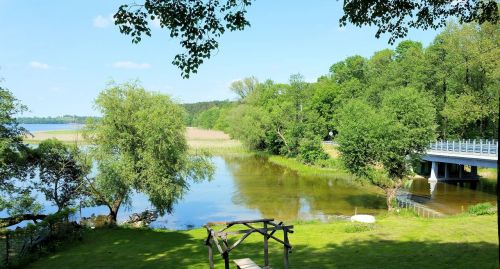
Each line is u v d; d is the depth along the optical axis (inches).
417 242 716.0
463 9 522.9
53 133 5659.5
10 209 985.5
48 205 1492.4
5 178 997.2
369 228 875.4
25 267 664.4
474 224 836.6
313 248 725.9
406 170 1412.4
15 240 732.0
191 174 1208.8
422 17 519.5
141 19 393.1
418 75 2359.7
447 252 624.7
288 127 3430.1
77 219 1208.2
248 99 4709.6
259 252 718.5
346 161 1462.8
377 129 1387.8
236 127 4200.3
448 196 1658.5
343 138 1448.1
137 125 1088.2
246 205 1608.0
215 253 738.2
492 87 1990.7
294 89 3659.0
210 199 1742.1
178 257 711.7
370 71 3353.8
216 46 421.7
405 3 496.7
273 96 4463.6
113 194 1139.3
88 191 1152.2
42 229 784.3
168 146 1101.1
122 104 1136.8
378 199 1658.5
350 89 3203.7
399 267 558.9
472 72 2086.6
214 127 7278.5
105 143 1125.7
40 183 1101.7
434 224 876.6
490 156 1566.2
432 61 2333.9
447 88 2343.8
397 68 2588.6
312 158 2812.5
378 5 494.3
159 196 1119.0
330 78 4094.5
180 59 419.2
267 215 1424.7
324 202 1627.7
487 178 2139.5
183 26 405.1
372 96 2701.8
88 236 926.4
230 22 415.5
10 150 957.8
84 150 1143.6
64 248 802.8
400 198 1633.9
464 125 2295.8
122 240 882.1
